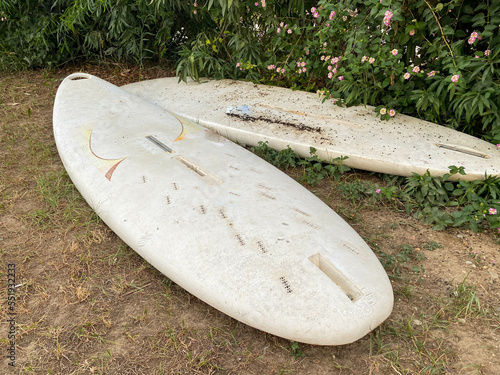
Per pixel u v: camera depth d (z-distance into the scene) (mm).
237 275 1937
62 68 5184
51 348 1945
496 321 2014
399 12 2838
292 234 2072
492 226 2465
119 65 5105
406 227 2625
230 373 1821
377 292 1858
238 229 2119
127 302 2170
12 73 5020
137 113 3268
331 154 3025
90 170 2721
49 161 3359
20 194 2979
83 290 2211
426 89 3240
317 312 1767
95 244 2545
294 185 2549
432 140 3002
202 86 4082
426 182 2707
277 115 3471
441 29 2838
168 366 1851
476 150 2867
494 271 2285
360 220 2686
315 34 3453
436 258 2385
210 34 4324
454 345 1911
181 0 4195
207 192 2369
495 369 1801
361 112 3404
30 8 4891
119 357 1896
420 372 1795
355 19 3221
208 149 2805
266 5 3754
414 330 1981
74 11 4469
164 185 2449
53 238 2590
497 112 2896
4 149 3523
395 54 2967
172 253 2131
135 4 4441
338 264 1938
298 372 1817
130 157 2715
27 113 4098
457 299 2123
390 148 2959
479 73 2885
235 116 3502
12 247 2520
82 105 3338
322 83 4152
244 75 4355
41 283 2285
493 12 2781
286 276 1880
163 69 4953
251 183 2447
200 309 2125
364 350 1909
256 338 1975
